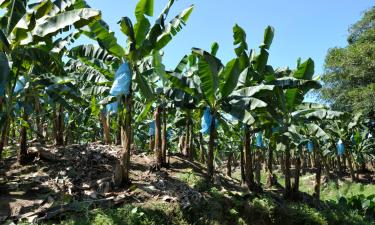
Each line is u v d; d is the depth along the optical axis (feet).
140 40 27.63
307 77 35.68
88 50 30.63
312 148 44.16
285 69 42.83
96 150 36.47
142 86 27.07
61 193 26.61
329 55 81.51
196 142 59.67
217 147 66.69
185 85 31.53
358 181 83.05
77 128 58.13
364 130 85.20
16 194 26.30
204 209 29.63
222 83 31.89
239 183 42.09
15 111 32.24
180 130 58.70
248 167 37.96
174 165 39.68
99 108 36.32
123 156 29.55
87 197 26.73
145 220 24.86
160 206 27.17
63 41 31.07
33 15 22.38
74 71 35.37
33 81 30.04
